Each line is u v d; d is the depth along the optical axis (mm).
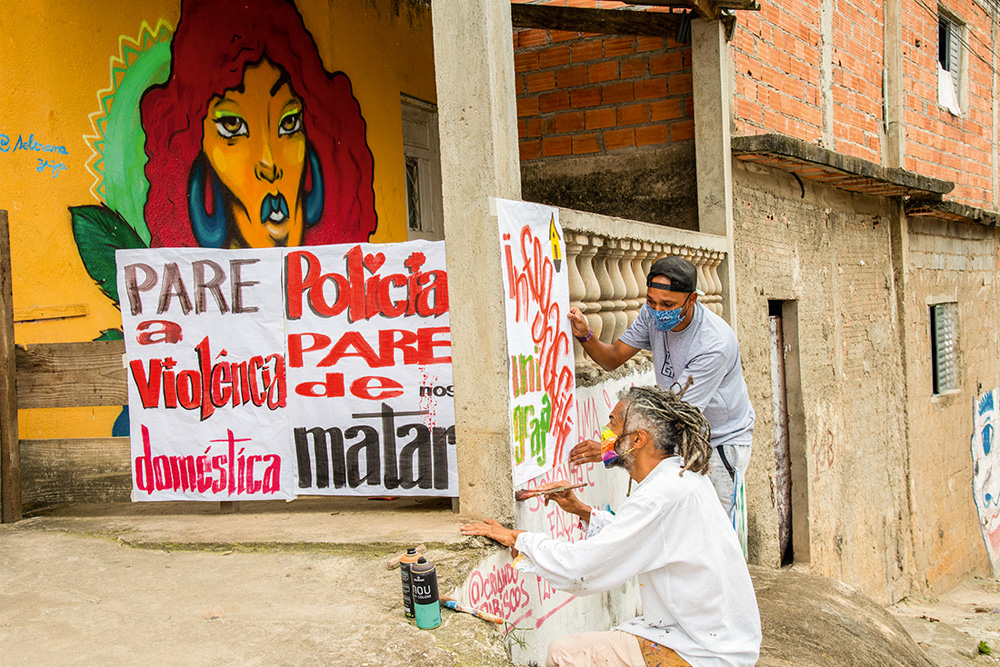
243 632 2951
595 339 4391
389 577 3412
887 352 9953
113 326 4977
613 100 7094
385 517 4125
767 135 6473
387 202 7496
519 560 3176
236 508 4344
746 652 2887
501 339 3701
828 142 8766
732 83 6926
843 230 9008
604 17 6699
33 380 4332
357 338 4059
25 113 4520
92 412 4902
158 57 5230
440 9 3748
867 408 9359
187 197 5445
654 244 5285
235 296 4141
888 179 8250
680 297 3943
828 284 8609
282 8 6230
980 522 12516
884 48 10164
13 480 4293
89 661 2740
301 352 4109
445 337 3973
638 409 3021
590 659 2963
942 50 12102
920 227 10844
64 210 4715
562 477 4207
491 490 3770
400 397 4031
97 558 3752
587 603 4492
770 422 7348
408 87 7906
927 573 10594
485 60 3680
